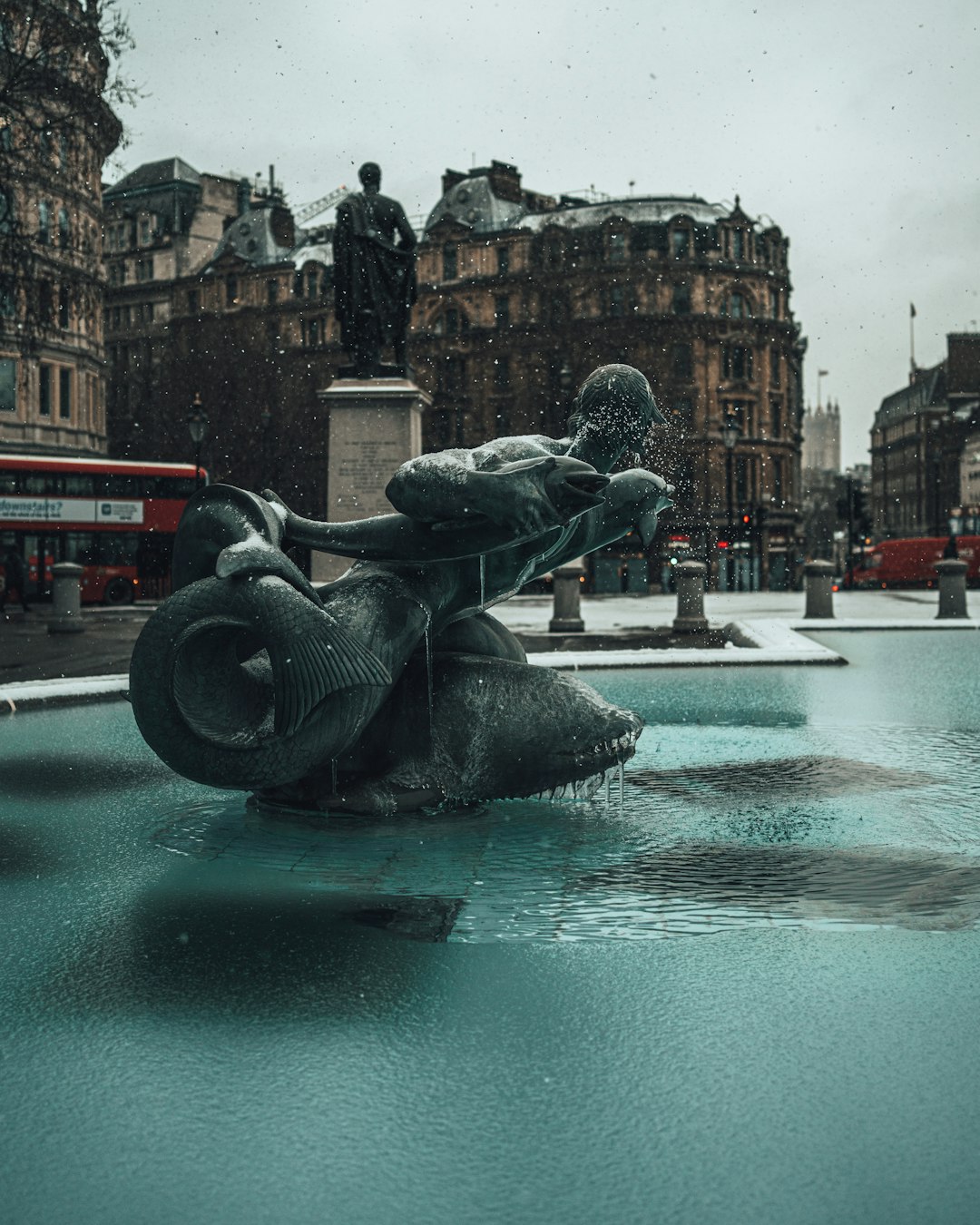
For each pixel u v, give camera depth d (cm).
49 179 2552
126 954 446
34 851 605
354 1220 270
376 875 549
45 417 6231
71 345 6288
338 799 638
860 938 457
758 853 586
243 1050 358
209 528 589
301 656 555
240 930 472
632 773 804
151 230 10369
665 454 7731
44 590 4038
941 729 1009
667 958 436
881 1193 278
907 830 635
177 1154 298
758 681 1384
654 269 8012
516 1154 296
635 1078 336
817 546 14438
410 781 646
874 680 1401
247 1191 281
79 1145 303
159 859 585
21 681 1470
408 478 566
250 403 7238
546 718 641
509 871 554
